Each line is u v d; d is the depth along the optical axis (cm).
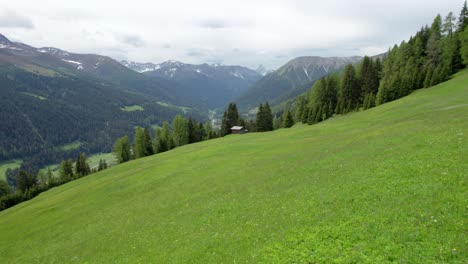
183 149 8606
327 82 13225
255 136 8412
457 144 2614
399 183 2178
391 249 1480
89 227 3753
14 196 12412
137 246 2700
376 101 10619
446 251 1359
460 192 1800
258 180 3709
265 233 2120
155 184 4962
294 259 1655
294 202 2534
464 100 5444
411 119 4716
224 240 2236
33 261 3188
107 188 5569
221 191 3700
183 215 3169
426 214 1677
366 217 1844
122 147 14362
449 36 10606
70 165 14775
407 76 10156
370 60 12662
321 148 4547
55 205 5525
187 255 2169
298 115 15975
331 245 1669
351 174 2730
